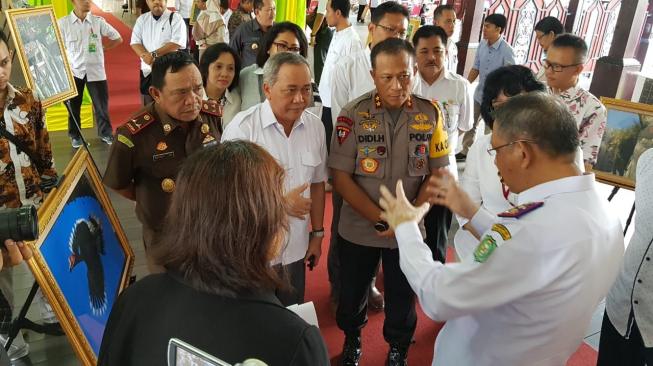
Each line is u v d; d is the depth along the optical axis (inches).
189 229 31.7
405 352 85.5
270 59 68.9
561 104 44.9
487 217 55.1
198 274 31.5
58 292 52.7
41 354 86.7
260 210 31.8
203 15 216.2
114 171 69.6
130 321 33.2
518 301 45.1
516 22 308.2
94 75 182.4
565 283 42.8
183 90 67.2
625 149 100.3
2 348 36.2
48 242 54.8
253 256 32.0
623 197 168.7
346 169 75.4
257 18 159.3
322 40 201.0
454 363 54.1
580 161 64.7
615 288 65.2
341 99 113.6
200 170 32.2
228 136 70.1
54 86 115.1
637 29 213.9
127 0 553.0
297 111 68.1
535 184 45.9
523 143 44.6
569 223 42.6
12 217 43.1
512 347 47.5
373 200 75.7
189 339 30.5
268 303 31.5
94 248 67.7
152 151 70.2
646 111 97.9
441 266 46.4
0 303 75.1
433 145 77.3
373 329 99.5
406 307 82.0
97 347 59.0
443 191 56.5
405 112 75.4
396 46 70.4
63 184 62.1
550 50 86.8
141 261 118.6
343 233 81.0
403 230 50.5
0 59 66.4
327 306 105.8
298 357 29.9
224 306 30.8
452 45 165.2
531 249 42.2
